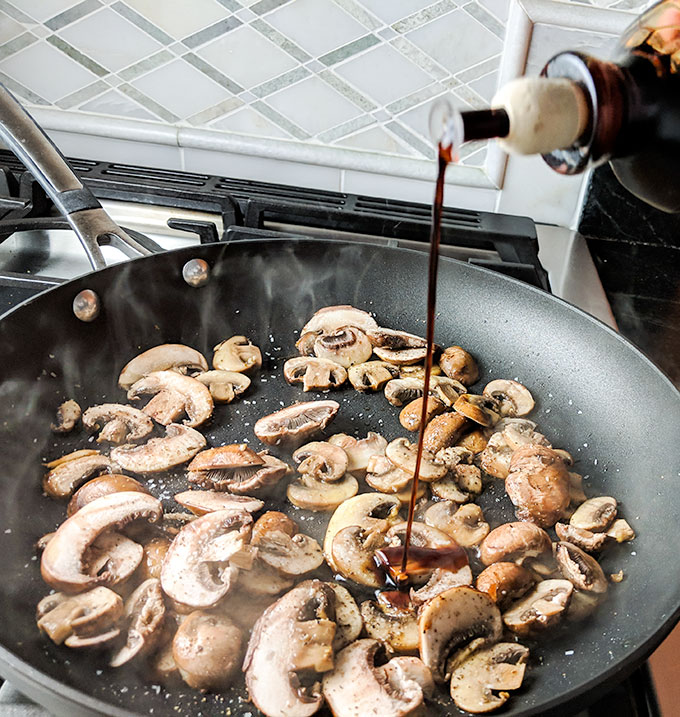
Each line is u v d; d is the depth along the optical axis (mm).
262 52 528
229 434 429
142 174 559
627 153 293
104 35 534
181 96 553
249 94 546
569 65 284
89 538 349
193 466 394
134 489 378
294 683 310
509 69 513
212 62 536
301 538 365
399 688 313
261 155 565
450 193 567
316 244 477
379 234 532
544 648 337
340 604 343
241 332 486
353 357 468
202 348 479
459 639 328
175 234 561
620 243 572
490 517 394
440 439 421
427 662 320
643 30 296
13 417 404
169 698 313
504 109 274
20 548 362
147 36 531
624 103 276
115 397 445
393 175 561
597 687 290
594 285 529
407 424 437
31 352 418
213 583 338
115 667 318
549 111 270
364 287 489
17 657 284
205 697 314
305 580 354
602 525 375
